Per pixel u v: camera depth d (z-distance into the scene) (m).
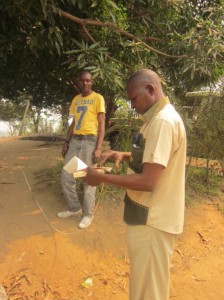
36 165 5.92
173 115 2.03
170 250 2.14
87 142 3.81
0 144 9.66
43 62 5.45
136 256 2.13
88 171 2.05
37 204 4.31
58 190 4.67
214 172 6.07
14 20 3.90
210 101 5.31
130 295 2.23
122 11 4.54
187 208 4.89
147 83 2.05
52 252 3.54
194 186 5.50
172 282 3.47
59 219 4.04
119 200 4.55
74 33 4.47
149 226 2.07
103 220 4.15
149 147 1.96
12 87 8.08
